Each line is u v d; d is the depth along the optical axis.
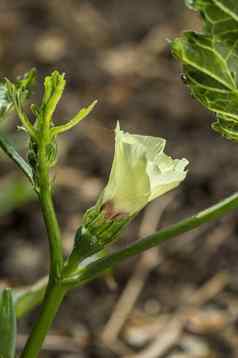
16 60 1.58
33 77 0.57
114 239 0.55
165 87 1.52
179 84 1.52
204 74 0.52
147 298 1.12
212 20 0.50
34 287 0.75
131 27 1.69
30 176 0.55
